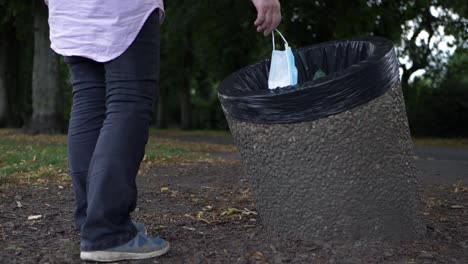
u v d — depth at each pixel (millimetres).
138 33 2656
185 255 2869
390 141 2926
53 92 17703
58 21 2750
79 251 2926
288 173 2977
